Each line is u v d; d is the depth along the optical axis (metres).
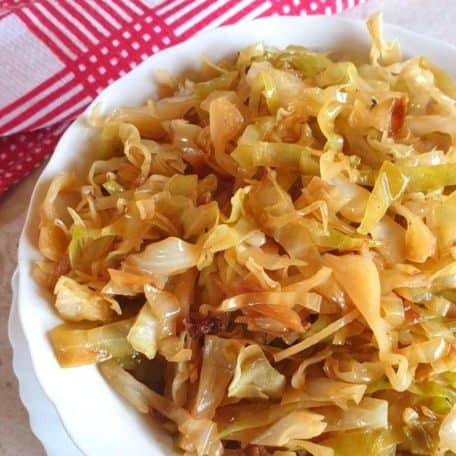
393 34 0.43
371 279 0.36
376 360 0.37
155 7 0.49
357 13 0.52
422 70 0.42
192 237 0.38
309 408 0.37
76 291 0.38
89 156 0.41
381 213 0.37
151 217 0.38
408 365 0.37
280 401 0.37
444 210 0.38
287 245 0.37
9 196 0.49
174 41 0.49
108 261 0.39
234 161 0.39
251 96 0.40
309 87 0.40
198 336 0.38
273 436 0.37
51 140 0.49
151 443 0.38
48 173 0.41
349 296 0.37
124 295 0.38
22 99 0.48
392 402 0.38
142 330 0.37
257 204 0.38
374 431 0.37
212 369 0.37
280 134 0.39
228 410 0.38
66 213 0.40
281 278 0.37
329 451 0.36
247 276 0.37
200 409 0.37
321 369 0.37
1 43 0.49
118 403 0.38
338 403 0.37
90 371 0.38
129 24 0.49
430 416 0.37
